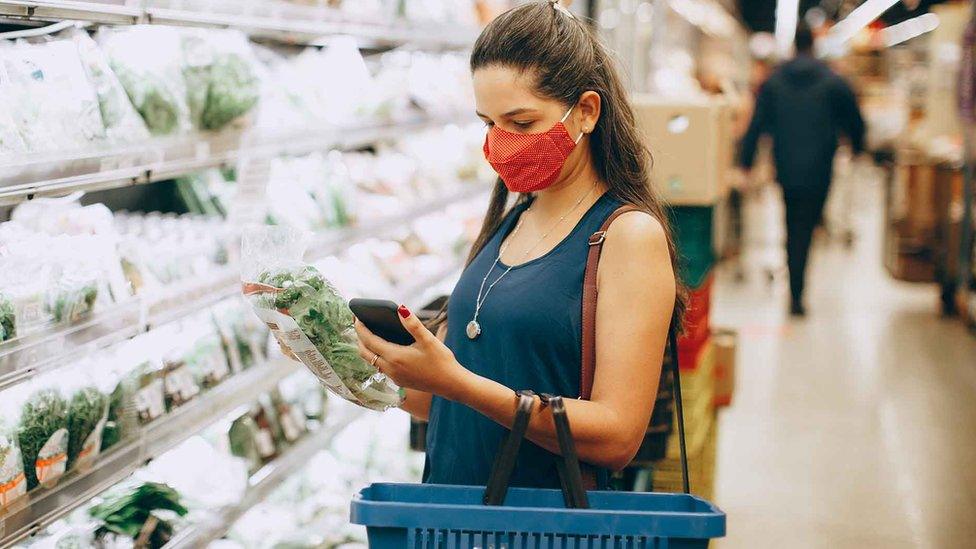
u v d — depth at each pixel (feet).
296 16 11.68
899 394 23.00
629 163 7.01
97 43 9.57
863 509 16.26
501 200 7.77
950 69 36.96
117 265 8.53
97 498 8.82
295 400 12.65
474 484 6.92
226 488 10.11
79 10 7.95
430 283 16.98
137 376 8.59
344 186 14.30
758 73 55.26
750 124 31.60
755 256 44.78
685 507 6.17
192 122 10.10
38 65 7.94
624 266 6.61
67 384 7.67
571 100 6.70
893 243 37.96
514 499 6.42
